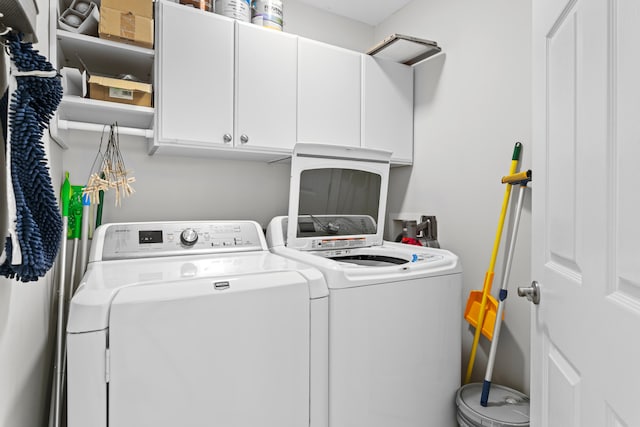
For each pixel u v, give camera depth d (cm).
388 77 220
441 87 210
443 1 208
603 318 69
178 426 102
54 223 71
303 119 191
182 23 161
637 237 59
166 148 170
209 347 106
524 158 164
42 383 128
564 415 87
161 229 164
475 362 190
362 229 205
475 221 189
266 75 181
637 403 57
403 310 145
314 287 125
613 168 66
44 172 68
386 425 141
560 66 91
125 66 171
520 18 167
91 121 171
